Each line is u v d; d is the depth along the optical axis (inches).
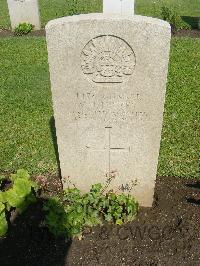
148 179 41.3
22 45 89.7
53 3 123.6
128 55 33.0
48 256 38.0
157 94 34.7
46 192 44.9
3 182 46.7
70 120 37.5
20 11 99.4
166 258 37.7
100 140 38.9
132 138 38.3
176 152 52.1
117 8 76.9
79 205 40.0
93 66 33.8
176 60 80.7
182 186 46.2
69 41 32.6
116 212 39.9
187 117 60.2
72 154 40.3
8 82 72.0
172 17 99.6
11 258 37.8
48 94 67.6
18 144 54.4
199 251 38.2
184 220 41.4
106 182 42.5
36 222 41.0
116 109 36.4
